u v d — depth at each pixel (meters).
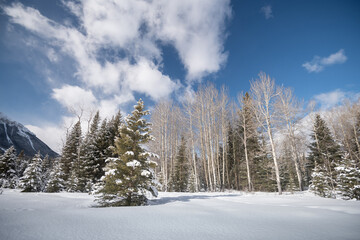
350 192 12.46
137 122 9.96
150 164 9.65
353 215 5.04
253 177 28.14
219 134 28.00
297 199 10.35
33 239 2.46
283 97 23.11
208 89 27.56
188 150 32.16
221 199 10.41
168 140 29.30
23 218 3.68
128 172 9.09
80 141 32.16
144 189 9.31
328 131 27.77
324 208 6.41
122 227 3.32
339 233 3.17
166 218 4.24
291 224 3.87
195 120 26.88
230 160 34.00
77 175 22.94
